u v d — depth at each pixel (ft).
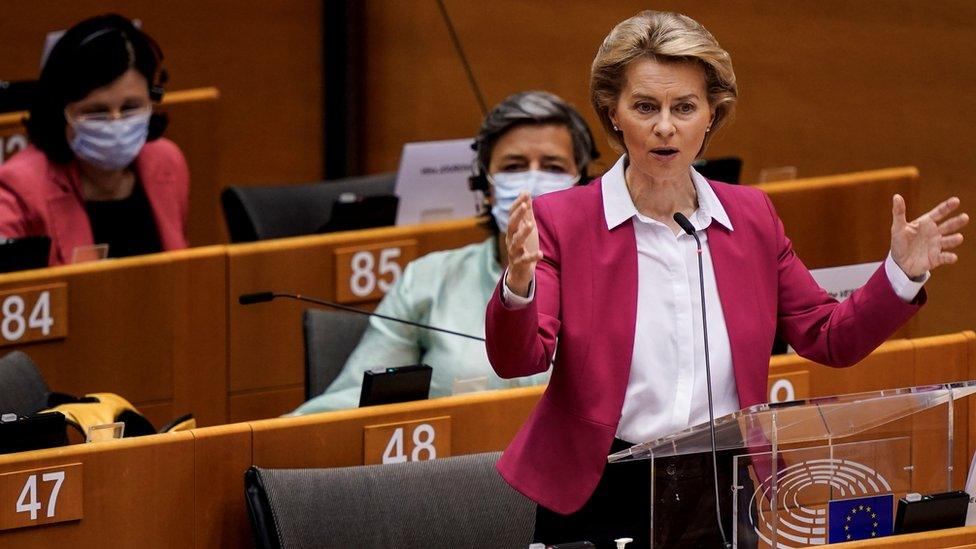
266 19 89.30
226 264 52.65
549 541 30.78
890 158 67.87
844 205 59.47
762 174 62.28
